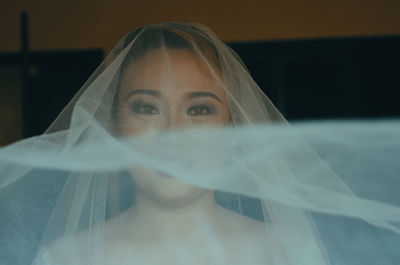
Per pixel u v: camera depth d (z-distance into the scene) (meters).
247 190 0.84
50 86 2.59
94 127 0.82
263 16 2.74
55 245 0.79
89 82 0.83
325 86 2.71
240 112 0.85
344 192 0.78
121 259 0.80
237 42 2.72
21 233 0.80
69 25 2.75
